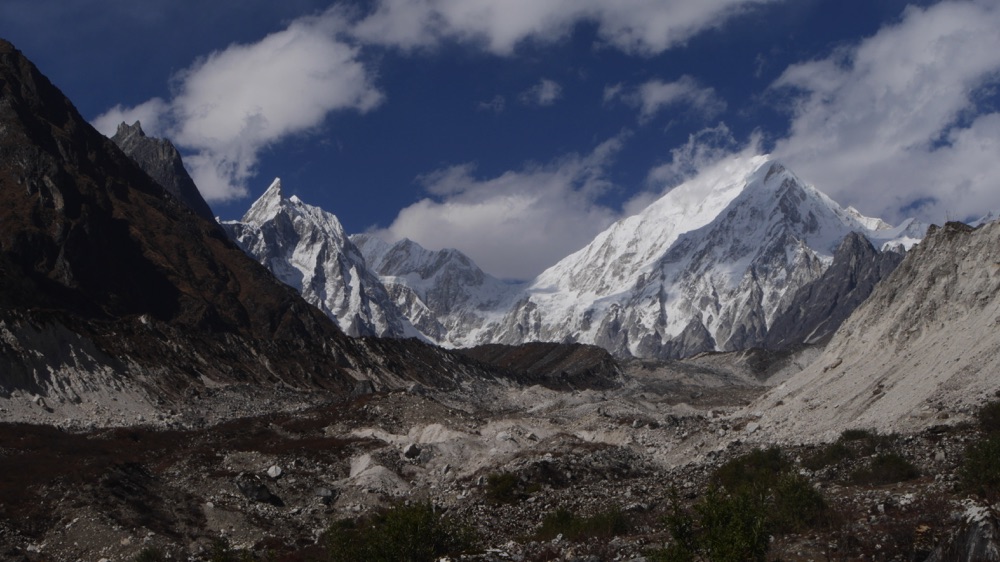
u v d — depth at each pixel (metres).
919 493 42.84
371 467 73.31
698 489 56.78
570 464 70.38
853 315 93.50
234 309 189.12
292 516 62.00
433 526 45.59
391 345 192.25
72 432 83.38
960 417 60.81
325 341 174.00
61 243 158.75
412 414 95.12
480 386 185.88
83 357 104.88
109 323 123.62
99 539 53.59
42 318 103.25
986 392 62.88
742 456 65.06
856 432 65.06
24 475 61.56
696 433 84.56
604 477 69.56
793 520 40.25
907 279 87.81
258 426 93.12
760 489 43.94
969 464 42.34
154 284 177.00
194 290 185.12
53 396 94.50
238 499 63.25
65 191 169.12
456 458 77.81
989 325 71.12
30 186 166.25
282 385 141.38
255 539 56.47
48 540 53.75
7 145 171.38
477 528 54.69
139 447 77.94
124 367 110.56
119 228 183.00
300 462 74.56
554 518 50.50
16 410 88.00
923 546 35.28
